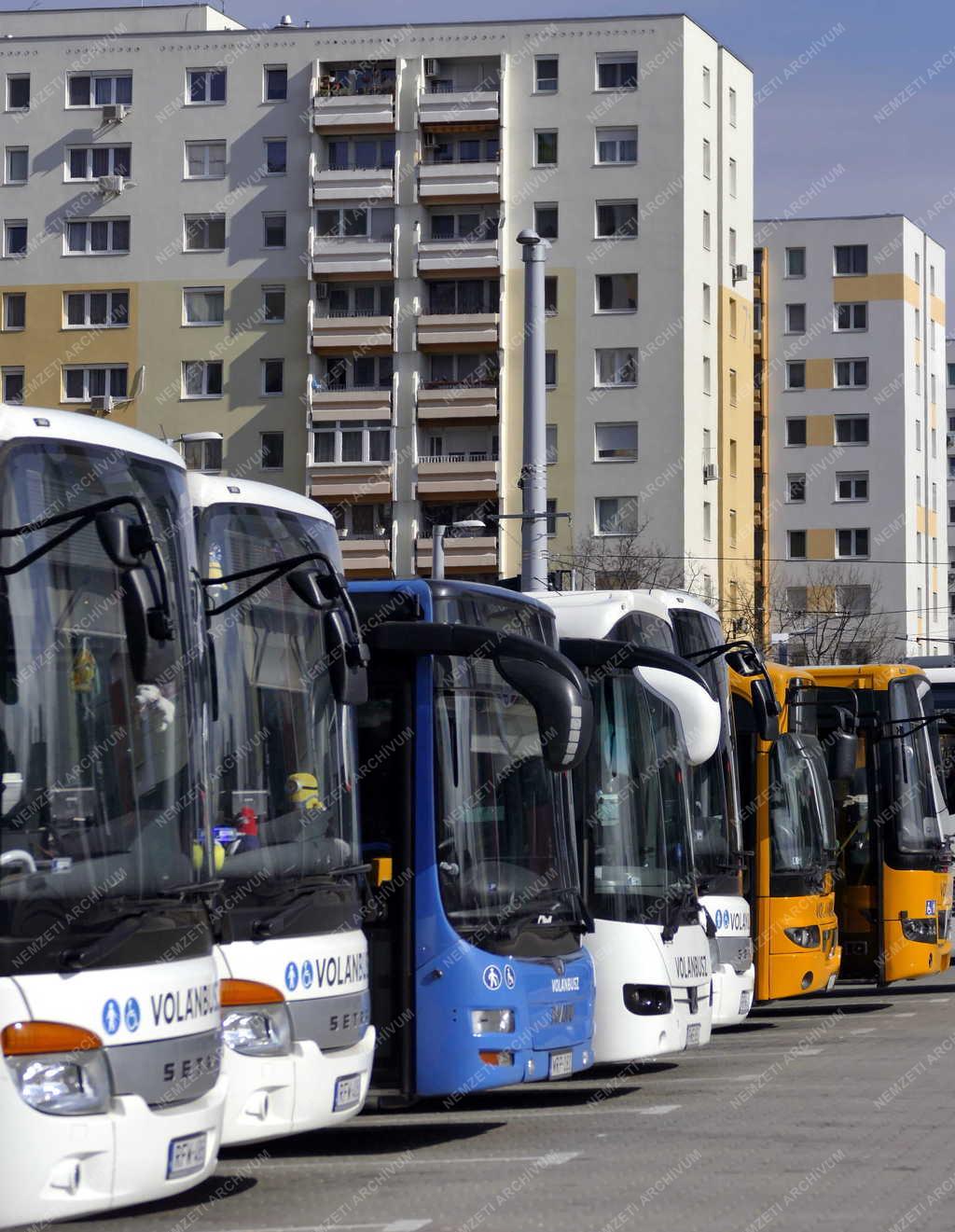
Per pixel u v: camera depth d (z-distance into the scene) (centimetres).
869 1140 1211
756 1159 1145
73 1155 815
